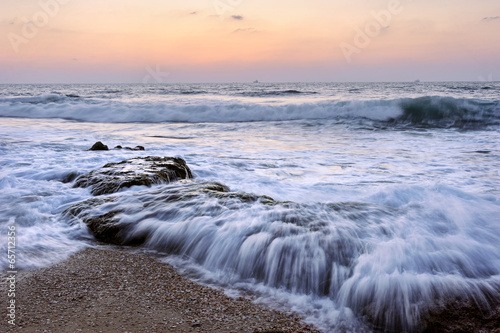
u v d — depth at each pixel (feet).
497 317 8.48
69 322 8.15
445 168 25.89
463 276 9.75
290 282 10.28
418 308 8.79
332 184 21.01
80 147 32.04
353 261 10.33
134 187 17.74
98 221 14.15
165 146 34.91
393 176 23.36
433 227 12.48
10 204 16.22
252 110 61.52
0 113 68.23
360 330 8.54
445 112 55.16
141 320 8.38
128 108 66.44
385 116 56.75
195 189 16.62
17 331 7.71
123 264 11.44
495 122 51.96
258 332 8.15
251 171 24.41
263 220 12.83
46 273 10.55
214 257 11.66
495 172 24.39
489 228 12.70
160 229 13.29
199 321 8.47
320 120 57.47
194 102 79.46
